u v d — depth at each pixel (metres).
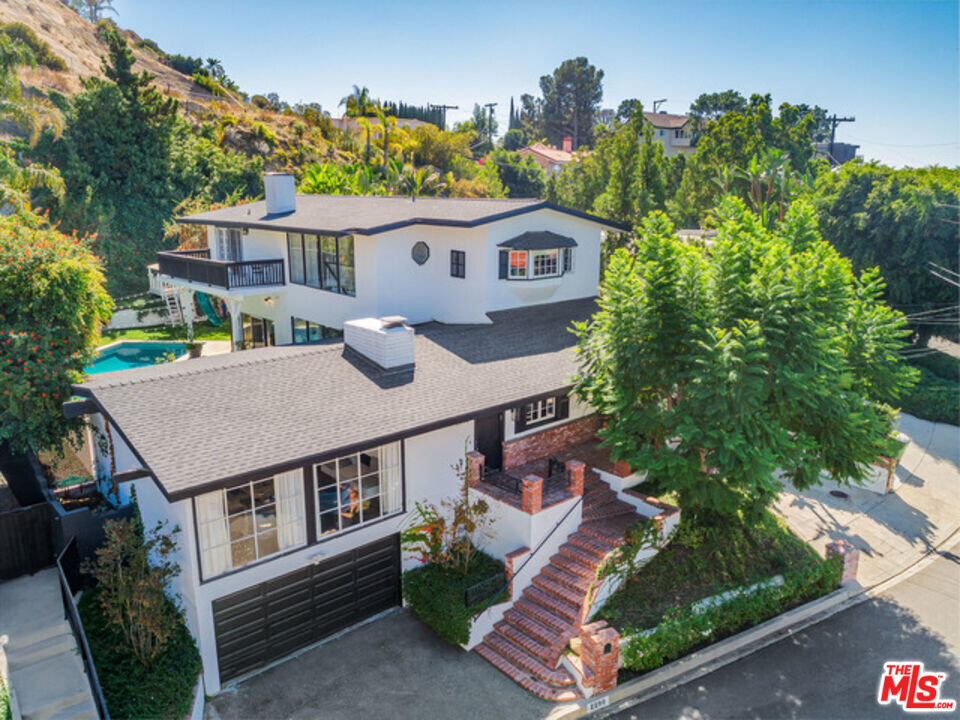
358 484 14.67
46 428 18.09
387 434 13.90
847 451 16.45
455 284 22.34
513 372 17.92
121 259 43.06
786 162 43.84
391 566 15.67
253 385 15.48
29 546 15.02
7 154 35.88
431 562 16.09
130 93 46.00
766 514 18.58
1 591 14.41
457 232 21.88
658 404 16.17
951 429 31.30
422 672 13.77
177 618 12.93
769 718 13.02
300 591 14.16
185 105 68.31
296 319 26.20
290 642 14.21
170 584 13.45
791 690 13.89
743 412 13.76
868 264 36.53
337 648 14.48
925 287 35.78
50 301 18.59
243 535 13.09
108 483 17.22
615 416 16.69
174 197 46.50
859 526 21.33
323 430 13.81
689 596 15.49
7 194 31.81
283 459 12.48
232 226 26.19
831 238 38.25
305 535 13.96
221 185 50.53
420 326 22.19
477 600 14.74
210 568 12.73
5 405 17.58
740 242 15.76
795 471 16.59
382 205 25.31
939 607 17.16
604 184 52.19
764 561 16.91
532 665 13.77
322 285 24.23
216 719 12.34
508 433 18.52
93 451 18.44
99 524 15.08
